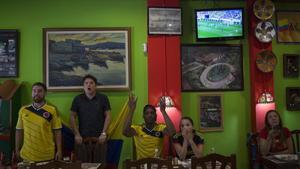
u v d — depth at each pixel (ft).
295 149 12.78
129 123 11.29
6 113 11.82
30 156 10.38
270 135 11.37
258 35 13.33
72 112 11.97
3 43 13.07
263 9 13.41
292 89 14.06
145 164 7.45
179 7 13.12
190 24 13.75
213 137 13.64
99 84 13.15
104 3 13.43
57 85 13.05
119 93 13.26
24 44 13.19
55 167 6.99
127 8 13.47
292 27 14.24
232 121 13.75
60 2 13.33
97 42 13.19
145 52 13.35
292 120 14.11
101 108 12.06
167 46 13.11
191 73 13.57
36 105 10.68
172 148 11.24
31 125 10.44
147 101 13.28
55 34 13.11
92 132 11.76
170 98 12.84
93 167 8.98
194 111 13.58
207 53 13.69
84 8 13.38
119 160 12.92
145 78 13.35
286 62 14.05
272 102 13.47
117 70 13.20
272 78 13.62
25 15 13.25
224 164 7.45
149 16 12.90
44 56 13.04
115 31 13.24
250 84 13.82
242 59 13.87
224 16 13.26
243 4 14.05
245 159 13.70
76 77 13.10
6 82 12.38
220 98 13.69
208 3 13.89
